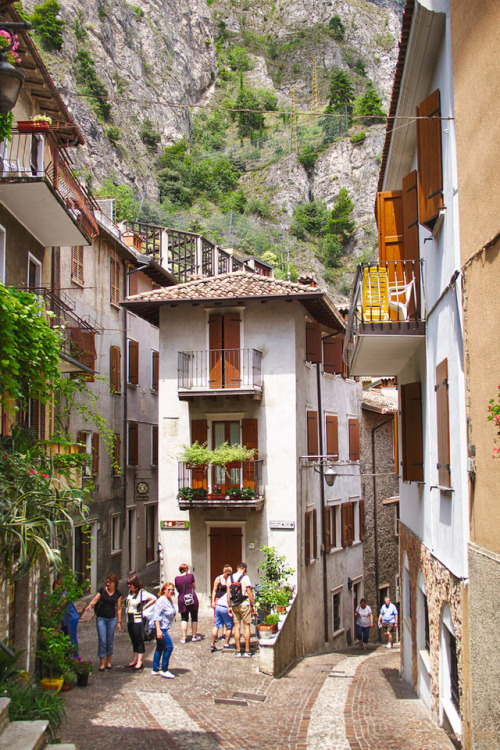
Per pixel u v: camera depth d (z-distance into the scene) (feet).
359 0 539.70
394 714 35.29
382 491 98.07
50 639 38.45
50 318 45.47
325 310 71.05
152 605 42.16
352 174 374.43
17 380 33.81
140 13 401.29
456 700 29.71
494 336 22.82
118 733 29.86
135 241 95.30
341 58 488.85
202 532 66.49
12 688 25.98
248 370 66.85
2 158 39.34
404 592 47.62
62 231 46.29
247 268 183.42
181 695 37.76
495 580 22.34
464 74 26.16
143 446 89.81
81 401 69.26
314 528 71.56
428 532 36.65
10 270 42.37
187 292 68.08
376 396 102.94
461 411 27.30
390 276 42.52
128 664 43.98
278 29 517.14
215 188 354.54
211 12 519.19
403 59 34.27
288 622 54.49
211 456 62.95
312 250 332.60
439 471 32.40
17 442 32.76
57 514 31.58
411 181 39.29
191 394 65.87
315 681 45.39
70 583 41.50
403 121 39.01
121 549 79.61
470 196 25.59
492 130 22.91
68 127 48.57
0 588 30.40
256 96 449.89
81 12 342.44
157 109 379.35
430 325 35.45
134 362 86.43
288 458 65.82
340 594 80.33
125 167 304.50
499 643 21.85
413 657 42.14
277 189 367.04
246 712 35.27
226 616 49.96
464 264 26.50
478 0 24.29
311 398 73.36
